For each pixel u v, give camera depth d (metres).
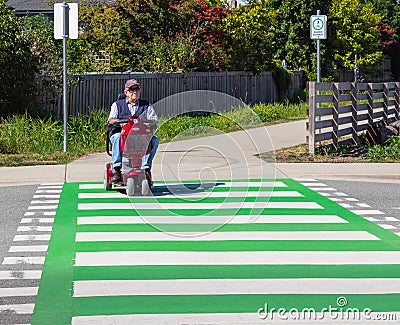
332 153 17.72
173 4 30.20
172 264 8.20
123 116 12.34
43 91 20.98
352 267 8.09
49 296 7.03
